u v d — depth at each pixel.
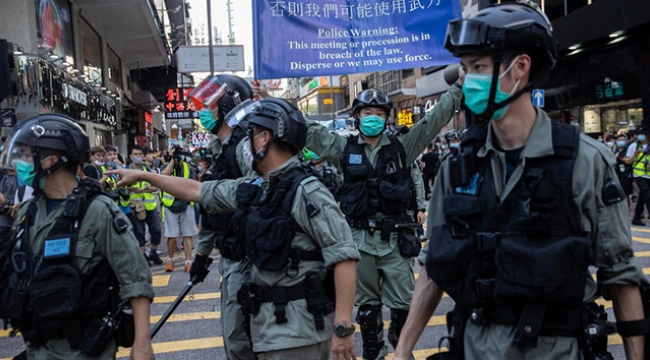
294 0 4.69
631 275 1.59
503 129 1.71
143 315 2.26
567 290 1.56
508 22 1.61
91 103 14.20
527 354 1.63
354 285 2.37
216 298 6.13
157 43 22.20
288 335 2.33
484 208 1.71
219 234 3.32
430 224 1.92
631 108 16.61
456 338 1.85
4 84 6.47
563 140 1.63
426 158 14.39
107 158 8.96
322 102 61.47
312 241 2.42
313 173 2.53
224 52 13.95
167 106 20.42
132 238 2.23
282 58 4.70
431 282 1.94
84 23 16.22
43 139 2.17
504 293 1.61
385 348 3.76
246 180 2.69
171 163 8.48
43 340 2.14
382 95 3.86
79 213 2.14
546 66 1.71
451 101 3.97
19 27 10.08
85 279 2.14
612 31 14.54
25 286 2.11
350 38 4.78
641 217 10.54
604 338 1.68
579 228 1.61
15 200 6.07
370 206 3.77
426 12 4.77
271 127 2.43
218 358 4.34
